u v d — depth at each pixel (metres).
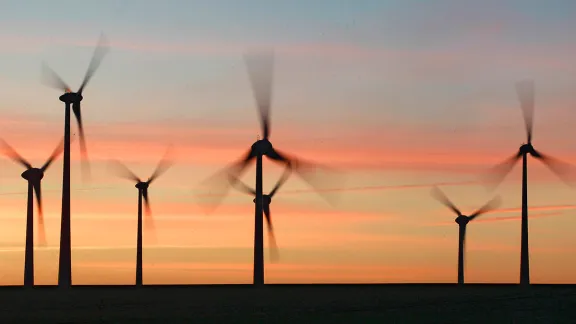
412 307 93.88
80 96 98.56
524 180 112.12
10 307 97.94
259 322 78.56
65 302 102.81
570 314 87.75
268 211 111.06
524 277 114.25
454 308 92.81
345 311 89.00
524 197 112.31
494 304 97.44
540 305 95.94
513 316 85.31
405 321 80.00
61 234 99.56
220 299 110.00
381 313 87.12
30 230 114.69
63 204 99.50
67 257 100.00
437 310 90.38
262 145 94.69
